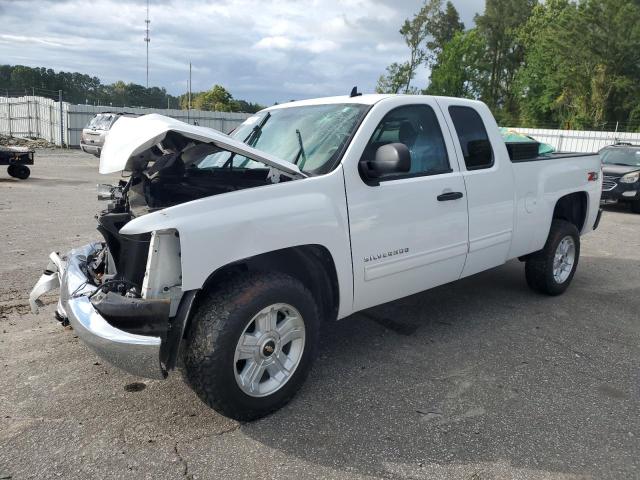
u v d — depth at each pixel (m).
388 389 3.74
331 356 4.26
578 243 5.96
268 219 3.20
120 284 3.15
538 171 5.28
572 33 47.06
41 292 3.83
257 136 4.41
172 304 3.04
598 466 2.94
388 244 3.88
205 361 3.00
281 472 2.83
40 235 7.96
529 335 4.78
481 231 4.65
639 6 48.25
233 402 3.11
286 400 3.40
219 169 4.09
